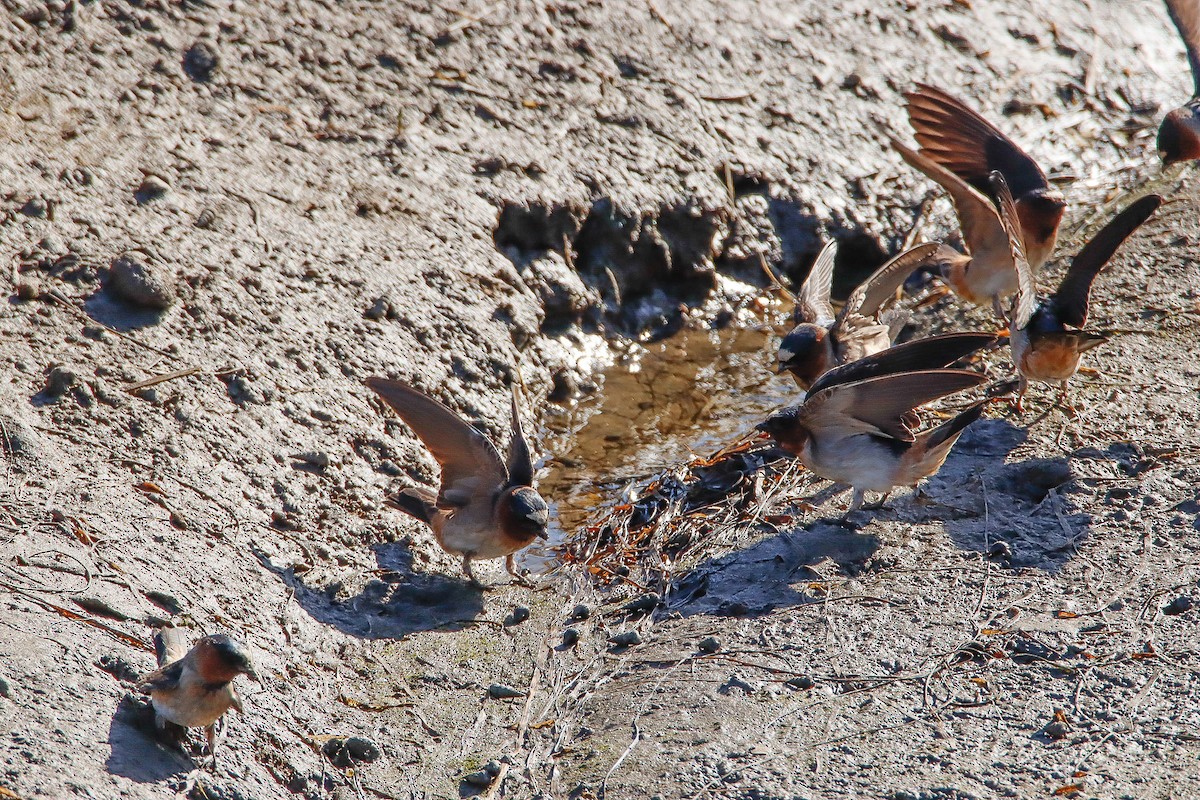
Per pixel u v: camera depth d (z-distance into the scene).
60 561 10.09
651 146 18.48
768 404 16.05
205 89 16.23
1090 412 13.61
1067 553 11.30
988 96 21.77
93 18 16.22
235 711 9.49
